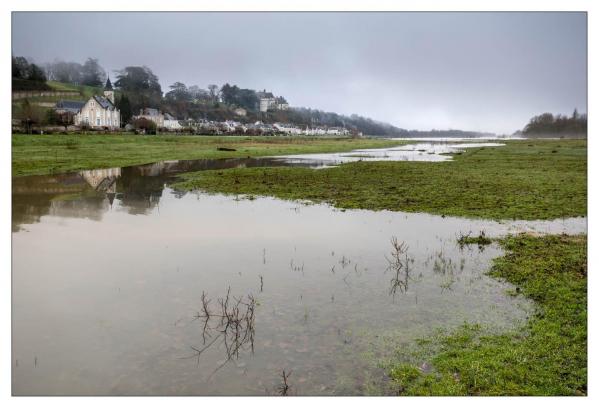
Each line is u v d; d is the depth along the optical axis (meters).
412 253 15.53
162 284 12.43
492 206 24.19
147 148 65.19
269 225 19.66
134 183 32.44
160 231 18.31
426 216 21.83
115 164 45.53
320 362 8.43
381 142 142.88
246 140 105.75
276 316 10.40
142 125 112.44
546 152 73.81
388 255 15.30
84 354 8.72
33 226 18.80
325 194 28.48
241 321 10.12
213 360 8.51
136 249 15.75
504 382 7.72
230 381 7.84
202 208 23.52
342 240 17.22
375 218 21.30
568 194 28.08
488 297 11.55
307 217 21.45
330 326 9.89
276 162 54.22
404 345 9.05
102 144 65.94
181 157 56.53
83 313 10.52
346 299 11.44
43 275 13.01
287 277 13.09
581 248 15.88
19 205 23.17
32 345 9.02
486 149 88.00
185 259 14.70
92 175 36.59
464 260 14.68
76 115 113.25
